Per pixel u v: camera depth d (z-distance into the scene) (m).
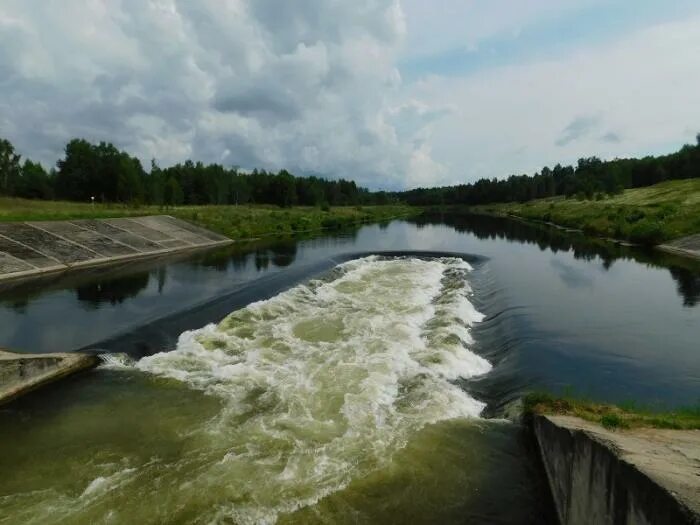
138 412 14.50
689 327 21.39
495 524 9.62
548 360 17.11
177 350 19.50
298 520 9.75
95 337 20.77
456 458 11.75
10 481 11.31
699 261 39.91
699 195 66.19
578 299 27.22
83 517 10.05
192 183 104.75
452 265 42.94
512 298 27.44
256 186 122.19
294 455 12.05
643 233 51.38
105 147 87.06
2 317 23.84
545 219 93.19
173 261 43.03
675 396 14.13
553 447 10.34
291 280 33.12
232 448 12.47
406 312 25.36
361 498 10.39
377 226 92.19
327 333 21.81
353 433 13.03
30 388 15.85
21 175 85.31
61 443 12.86
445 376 16.72
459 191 183.00
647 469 6.44
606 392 14.41
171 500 10.48
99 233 46.78
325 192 150.25
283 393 15.59
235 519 9.84
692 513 5.04
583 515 8.35
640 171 116.94
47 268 36.31
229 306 25.72
